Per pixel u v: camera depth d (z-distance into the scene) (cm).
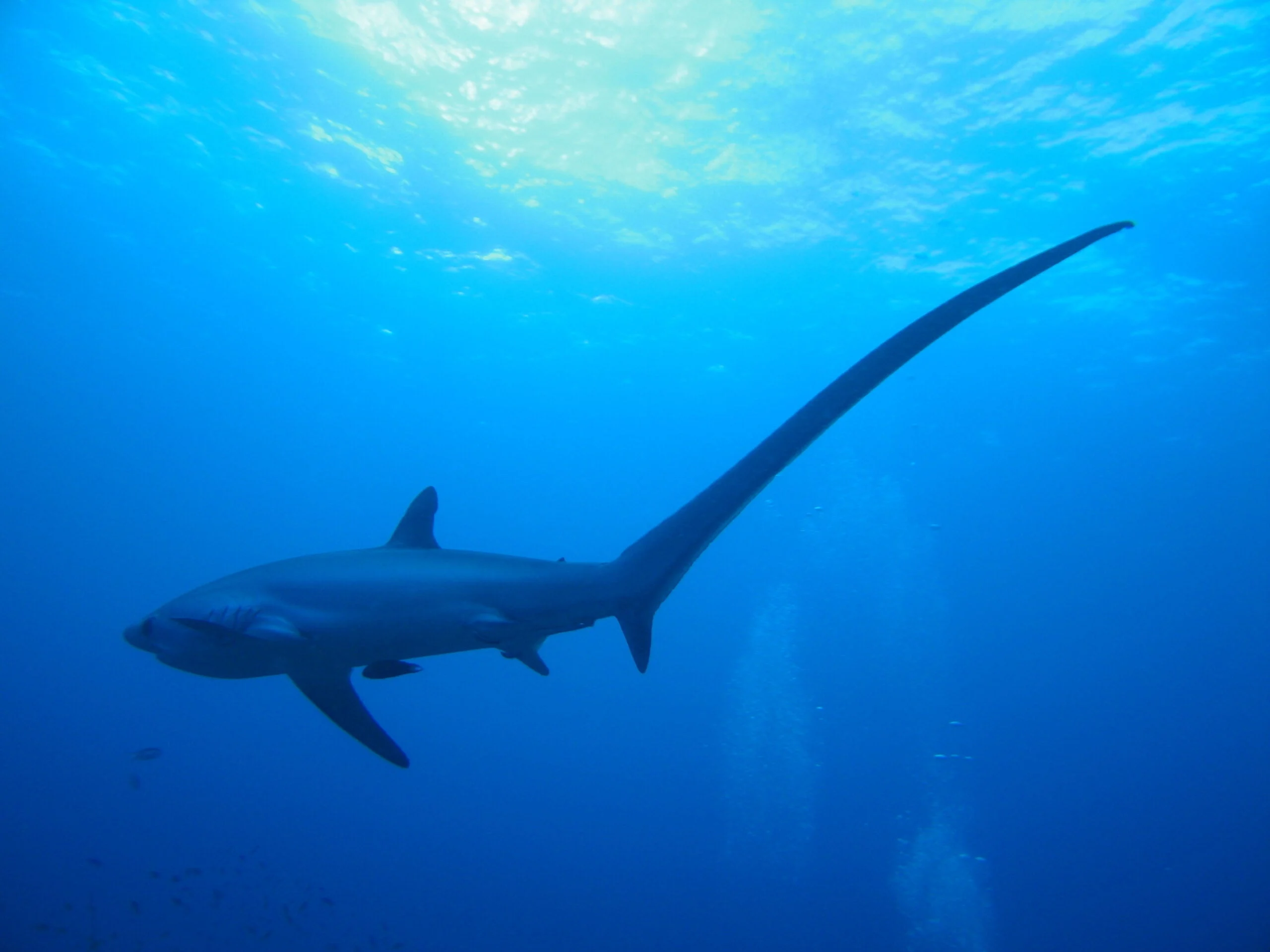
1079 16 1255
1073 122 1471
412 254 2097
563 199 1777
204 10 1350
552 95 1450
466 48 1351
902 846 3108
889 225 1803
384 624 271
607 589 268
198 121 1650
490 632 269
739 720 3553
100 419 3750
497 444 3812
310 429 3803
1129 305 2200
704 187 1695
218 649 283
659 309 2292
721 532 258
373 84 1470
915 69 1355
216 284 2427
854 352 2495
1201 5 1227
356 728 290
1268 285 2020
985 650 6238
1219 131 1489
